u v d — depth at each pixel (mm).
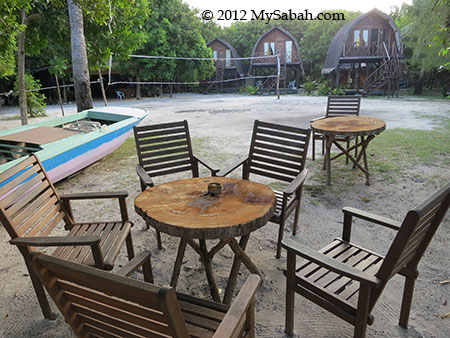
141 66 27219
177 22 27734
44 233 2553
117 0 7047
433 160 6004
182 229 2012
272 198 2434
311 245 3373
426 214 1629
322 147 6848
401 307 2244
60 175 4910
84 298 1386
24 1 5766
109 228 2740
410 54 26734
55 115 16797
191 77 27859
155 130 3775
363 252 2352
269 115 13469
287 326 2227
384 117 11891
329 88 26016
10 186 2279
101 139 5602
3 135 5445
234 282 2449
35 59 23625
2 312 2547
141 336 1383
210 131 9773
